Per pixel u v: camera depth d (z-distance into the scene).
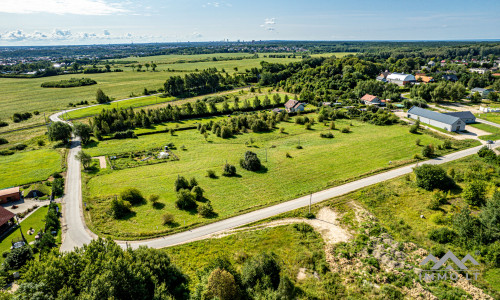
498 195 49.75
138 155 88.19
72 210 58.81
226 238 49.22
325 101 151.62
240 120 113.38
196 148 93.50
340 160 80.56
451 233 46.41
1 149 94.44
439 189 61.50
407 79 184.00
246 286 38.22
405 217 53.28
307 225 51.41
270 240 48.44
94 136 106.38
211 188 66.75
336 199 60.00
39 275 34.25
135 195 61.34
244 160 77.69
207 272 39.12
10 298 31.47
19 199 63.34
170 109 129.88
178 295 36.53
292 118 126.38
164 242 48.72
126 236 50.22
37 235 49.62
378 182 66.81
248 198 62.03
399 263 41.59
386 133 102.94
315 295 37.25
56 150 93.38
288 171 74.62
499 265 40.31
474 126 106.81
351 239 47.66
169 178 72.38
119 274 32.44
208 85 191.62
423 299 35.62
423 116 114.19
